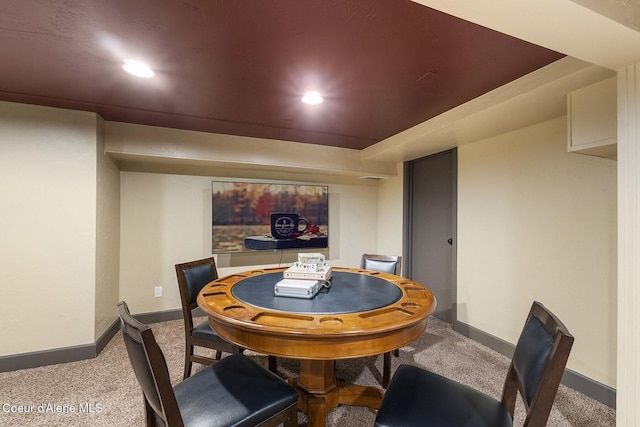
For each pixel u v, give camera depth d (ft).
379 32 4.49
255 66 5.55
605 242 6.25
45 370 7.31
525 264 7.85
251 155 10.64
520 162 8.02
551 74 5.33
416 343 9.02
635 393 4.09
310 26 4.35
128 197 10.27
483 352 8.43
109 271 9.14
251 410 3.77
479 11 3.15
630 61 4.05
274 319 4.27
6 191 7.31
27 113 7.47
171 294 10.94
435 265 11.51
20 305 7.40
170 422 3.21
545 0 2.92
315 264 6.16
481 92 6.65
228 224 11.55
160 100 7.18
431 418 3.58
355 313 4.52
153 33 4.53
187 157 9.72
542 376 3.03
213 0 3.79
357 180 14.37
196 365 7.68
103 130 8.61
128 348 3.53
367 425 5.53
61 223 7.75
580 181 6.68
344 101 7.20
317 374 5.61
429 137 8.91
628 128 4.14
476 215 9.33
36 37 4.62
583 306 6.61
